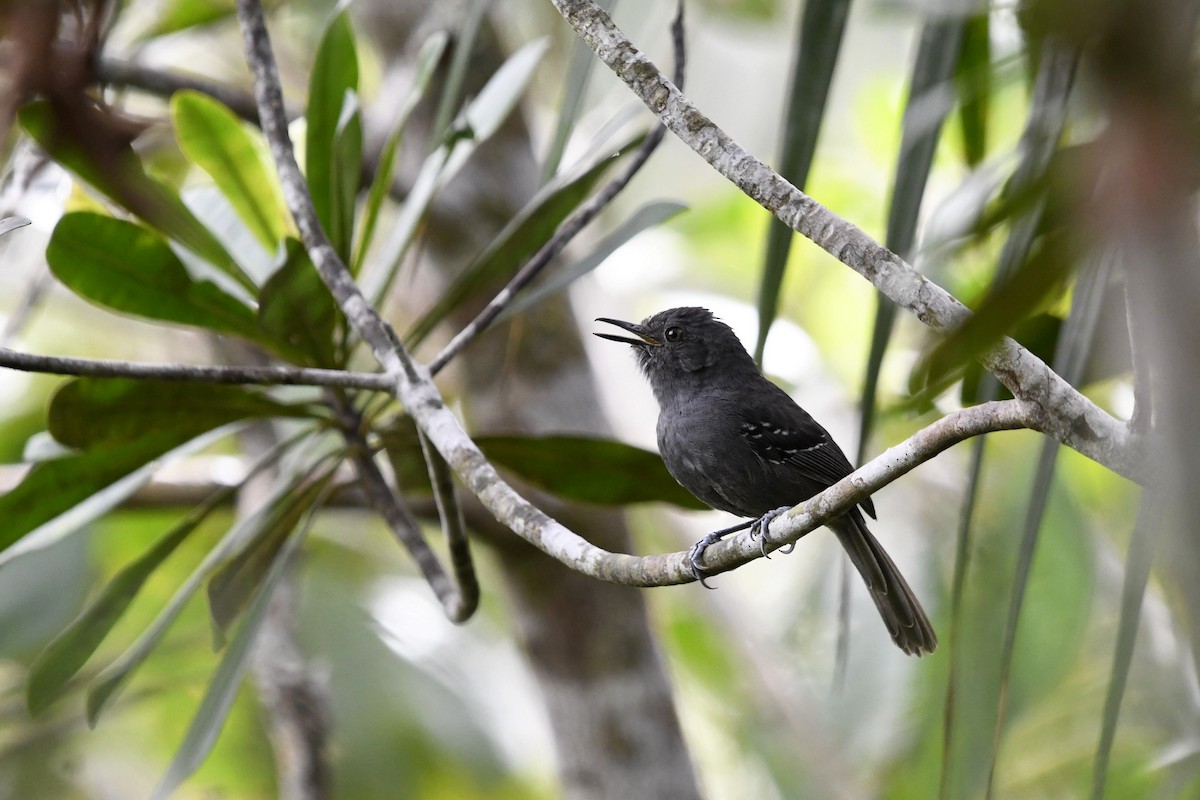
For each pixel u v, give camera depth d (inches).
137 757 552.4
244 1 305.7
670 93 209.6
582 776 423.2
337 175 304.2
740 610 647.1
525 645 426.9
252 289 318.3
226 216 350.0
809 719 615.2
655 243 729.0
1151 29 64.9
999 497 517.7
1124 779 496.4
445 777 579.5
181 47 563.8
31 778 518.0
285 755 381.1
